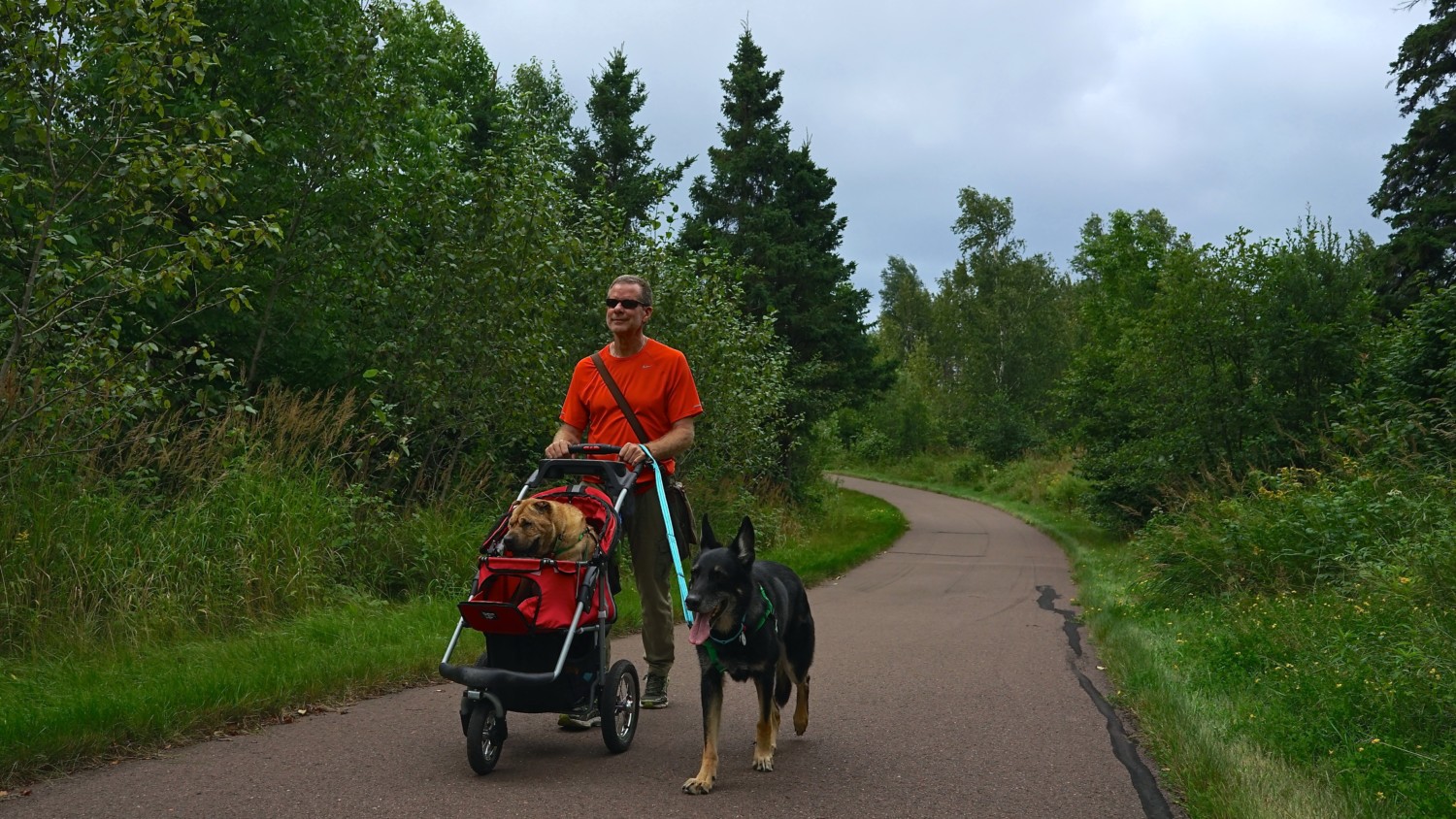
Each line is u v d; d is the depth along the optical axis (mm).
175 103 10547
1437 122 23438
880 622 10516
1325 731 5188
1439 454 10797
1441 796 4055
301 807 3998
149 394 7754
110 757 4664
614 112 31641
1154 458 18984
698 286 15352
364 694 6199
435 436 11336
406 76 11938
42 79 7324
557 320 12547
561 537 4867
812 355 30781
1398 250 23547
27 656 6441
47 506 7195
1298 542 9844
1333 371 17594
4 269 8734
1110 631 9383
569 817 3961
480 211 11227
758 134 30891
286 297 11320
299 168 11148
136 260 9297
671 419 5695
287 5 10781
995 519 32594
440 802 4121
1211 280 18109
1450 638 5828
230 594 7711
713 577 4516
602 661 4895
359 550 9422
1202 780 4426
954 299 67062
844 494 40125
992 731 5691
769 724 4793
